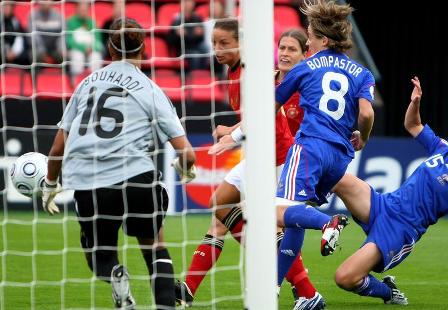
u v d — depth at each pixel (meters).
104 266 20.22
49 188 21.27
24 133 45.84
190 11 52.03
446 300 25.62
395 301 24.78
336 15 23.53
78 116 20.14
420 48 56.94
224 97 49.25
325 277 29.64
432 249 36.44
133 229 20.30
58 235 38.47
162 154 44.50
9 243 36.09
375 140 45.91
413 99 23.89
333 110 23.19
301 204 22.20
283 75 25.67
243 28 18.08
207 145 44.94
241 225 23.89
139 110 20.00
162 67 52.81
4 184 45.53
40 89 50.38
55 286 26.86
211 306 24.00
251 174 18.00
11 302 24.44
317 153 22.80
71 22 51.66
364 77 23.55
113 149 19.73
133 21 20.39
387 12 57.59
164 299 20.05
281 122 24.86
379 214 23.41
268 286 17.94
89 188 19.73
